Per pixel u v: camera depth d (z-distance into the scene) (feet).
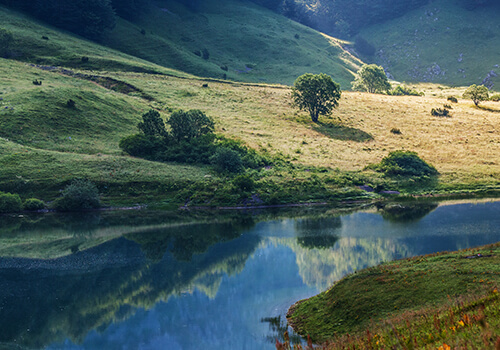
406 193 206.28
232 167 225.35
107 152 234.38
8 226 157.99
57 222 164.86
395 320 50.29
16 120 236.84
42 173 201.67
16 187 192.34
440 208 169.89
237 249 122.52
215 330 69.92
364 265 98.12
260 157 241.76
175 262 111.86
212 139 252.62
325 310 68.80
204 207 192.44
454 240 118.32
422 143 280.51
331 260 105.09
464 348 29.45
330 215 166.91
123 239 138.00
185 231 148.05
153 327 73.72
